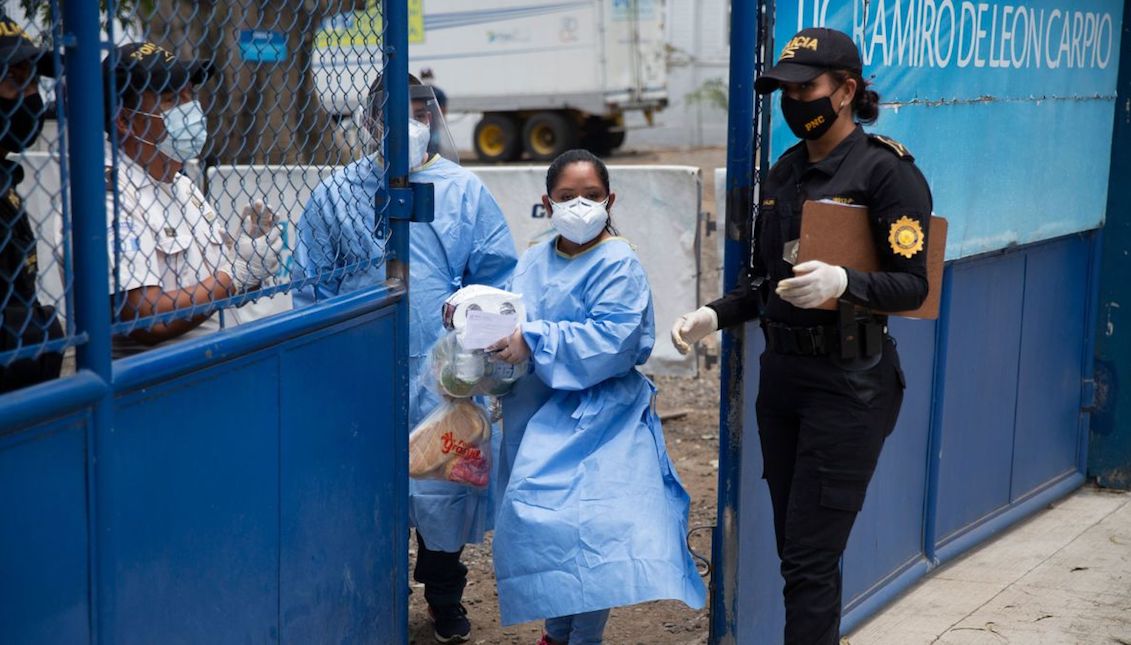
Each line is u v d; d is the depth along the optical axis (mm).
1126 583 6500
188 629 3516
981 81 6258
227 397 3643
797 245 4242
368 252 4840
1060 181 7305
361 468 4488
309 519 4145
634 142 37781
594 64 30031
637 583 4625
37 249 3484
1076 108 7375
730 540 5086
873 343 4289
